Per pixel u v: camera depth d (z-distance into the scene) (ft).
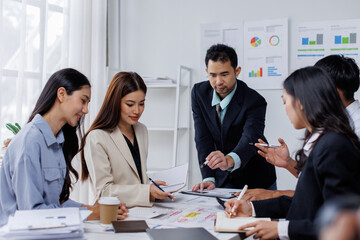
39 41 9.12
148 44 11.89
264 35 10.77
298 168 4.90
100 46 10.91
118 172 6.03
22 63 8.57
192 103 8.60
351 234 1.39
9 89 8.47
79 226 3.80
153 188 5.57
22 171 4.56
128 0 12.03
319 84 3.99
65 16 9.92
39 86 9.12
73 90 4.99
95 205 5.41
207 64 7.93
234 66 7.87
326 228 1.47
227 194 6.40
